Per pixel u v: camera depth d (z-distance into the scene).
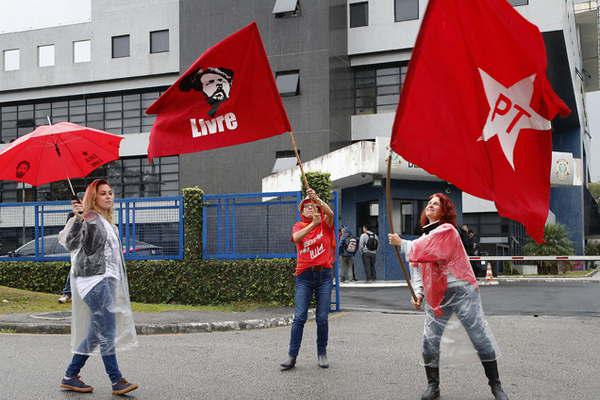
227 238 13.56
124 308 5.88
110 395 5.82
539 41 5.14
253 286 13.13
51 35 42.16
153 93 40.97
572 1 38.97
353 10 36.84
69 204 15.04
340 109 34.72
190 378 6.54
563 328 10.10
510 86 5.16
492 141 5.17
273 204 13.23
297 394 5.84
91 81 41.09
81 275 5.77
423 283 5.49
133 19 40.38
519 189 5.18
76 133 6.27
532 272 30.23
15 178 6.19
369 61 36.38
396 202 23.08
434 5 5.14
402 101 5.13
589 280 23.09
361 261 23.88
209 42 35.81
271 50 34.12
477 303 5.35
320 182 12.91
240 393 5.89
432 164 5.11
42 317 10.78
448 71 5.18
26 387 6.12
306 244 7.04
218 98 6.14
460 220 23.31
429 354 5.47
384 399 5.64
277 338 9.37
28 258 15.07
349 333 9.70
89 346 5.80
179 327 10.09
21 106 43.78
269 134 6.26
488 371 5.41
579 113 40.56
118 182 41.00
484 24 5.18
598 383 6.27
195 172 35.19
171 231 14.02
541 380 6.40
